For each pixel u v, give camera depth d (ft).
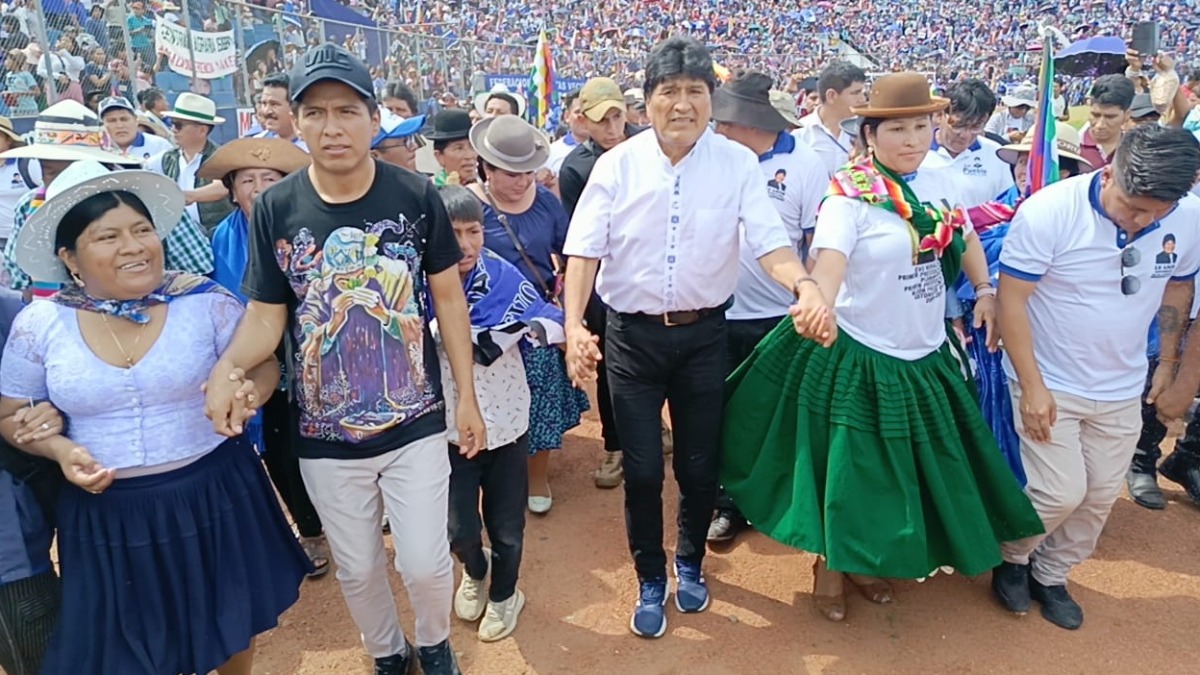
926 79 9.57
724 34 107.86
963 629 10.87
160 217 8.13
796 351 10.51
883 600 11.38
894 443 9.86
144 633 7.82
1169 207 9.23
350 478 8.45
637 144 9.86
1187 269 10.44
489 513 10.73
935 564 10.13
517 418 10.44
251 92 36.58
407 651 9.96
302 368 8.16
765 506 10.55
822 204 9.97
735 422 10.87
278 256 7.93
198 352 7.83
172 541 7.80
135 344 7.62
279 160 11.31
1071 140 17.60
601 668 10.27
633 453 10.37
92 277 7.47
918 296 9.93
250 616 8.25
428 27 74.54
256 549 8.36
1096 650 10.43
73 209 7.34
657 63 9.12
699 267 9.77
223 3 34.91
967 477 10.07
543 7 98.22
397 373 8.25
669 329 10.02
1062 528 10.83
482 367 10.21
